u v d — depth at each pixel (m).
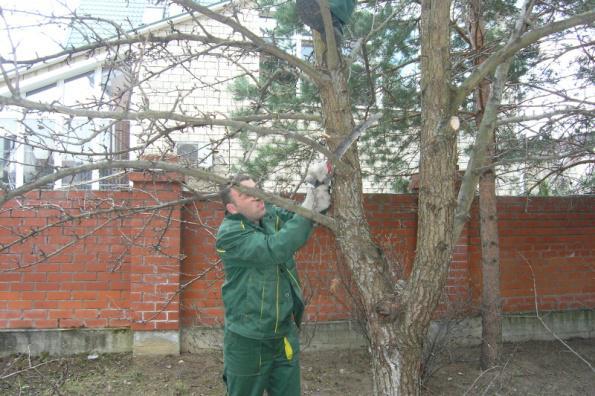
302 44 5.31
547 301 5.98
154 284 4.97
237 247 2.54
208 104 7.62
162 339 4.98
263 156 5.06
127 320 5.07
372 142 5.72
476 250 5.75
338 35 2.40
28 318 4.95
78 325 5.01
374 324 2.37
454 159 2.41
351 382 4.62
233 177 2.26
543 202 6.03
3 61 1.88
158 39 2.74
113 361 4.89
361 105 5.06
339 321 5.39
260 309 2.72
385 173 5.88
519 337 5.86
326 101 2.45
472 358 5.21
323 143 3.54
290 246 2.37
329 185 2.38
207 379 4.60
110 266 5.02
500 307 4.85
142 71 5.12
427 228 2.36
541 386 4.57
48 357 4.91
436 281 2.34
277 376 2.91
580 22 2.19
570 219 6.10
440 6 2.39
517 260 5.93
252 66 7.17
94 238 5.03
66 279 5.00
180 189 4.98
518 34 2.27
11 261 4.89
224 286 2.85
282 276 2.83
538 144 4.61
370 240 2.41
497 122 2.90
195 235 5.17
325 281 5.33
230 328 2.79
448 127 2.35
